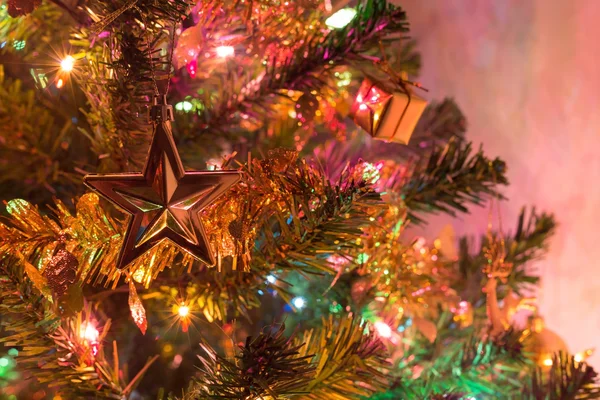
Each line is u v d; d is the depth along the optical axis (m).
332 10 0.50
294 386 0.40
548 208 0.77
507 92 0.81
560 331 0.75
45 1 0.49
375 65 0.49
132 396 0.54
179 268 0.48
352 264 0.49
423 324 0.54
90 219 0.41
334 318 0.53
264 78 0.51
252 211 0.42
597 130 0.73
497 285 0.61
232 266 0.44
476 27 0.84
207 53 0.48
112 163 0.48
